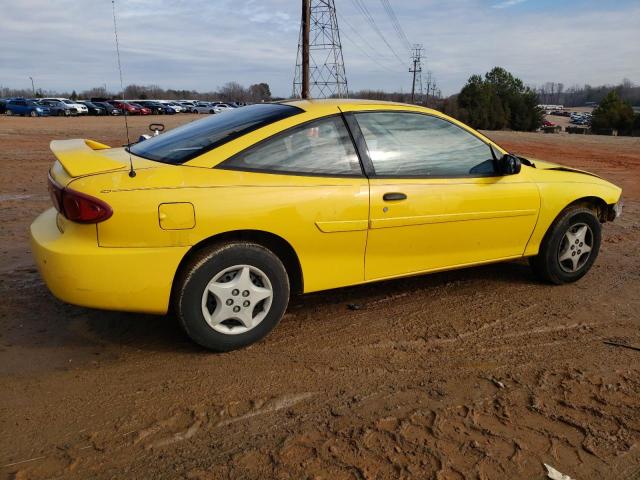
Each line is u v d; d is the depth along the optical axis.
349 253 3.71
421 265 4.05
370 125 3.83
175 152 3.45
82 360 3.36
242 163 3.36
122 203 3.01
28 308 4.05
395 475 2.40
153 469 2.42
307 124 3.59
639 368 3.39
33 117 39.06
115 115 46.84
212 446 2.58
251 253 3.35
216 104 59.50
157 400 2.95
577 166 16.06
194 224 3.15
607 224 7.38
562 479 2.41
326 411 2.88
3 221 6.70
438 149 4.05
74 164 3.15
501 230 4.32
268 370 3.29
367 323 3.97
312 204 3.46
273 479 2.37
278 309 3.54
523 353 3.56
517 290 4.68
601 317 4.16
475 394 3.06
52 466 2.43
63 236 3.12
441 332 3.85
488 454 2.55
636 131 69.75
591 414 2.89
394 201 3.74
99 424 2.73
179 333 3.74
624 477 2.44
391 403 2.96
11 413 2.80
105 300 3.10
